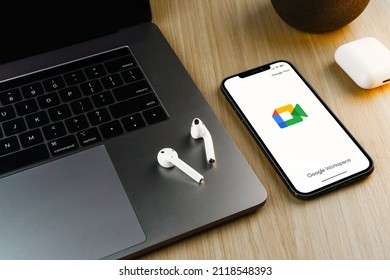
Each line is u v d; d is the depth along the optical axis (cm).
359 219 60
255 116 68
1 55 74
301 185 61
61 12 74
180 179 62
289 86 71
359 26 80
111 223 59
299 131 66
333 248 58
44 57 75
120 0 76
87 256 56
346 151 64
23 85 72
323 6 73
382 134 67
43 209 60
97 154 65
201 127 65
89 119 68
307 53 77
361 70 70
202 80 74
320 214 60
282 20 81
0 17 72
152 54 76
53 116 68
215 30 81
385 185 62
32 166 64
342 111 70
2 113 69
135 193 61
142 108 69
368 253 57
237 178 62
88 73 73
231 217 59
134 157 64
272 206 61
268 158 64
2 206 61
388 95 72
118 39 78
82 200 61
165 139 66
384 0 83
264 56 77
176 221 58
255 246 58
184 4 84
